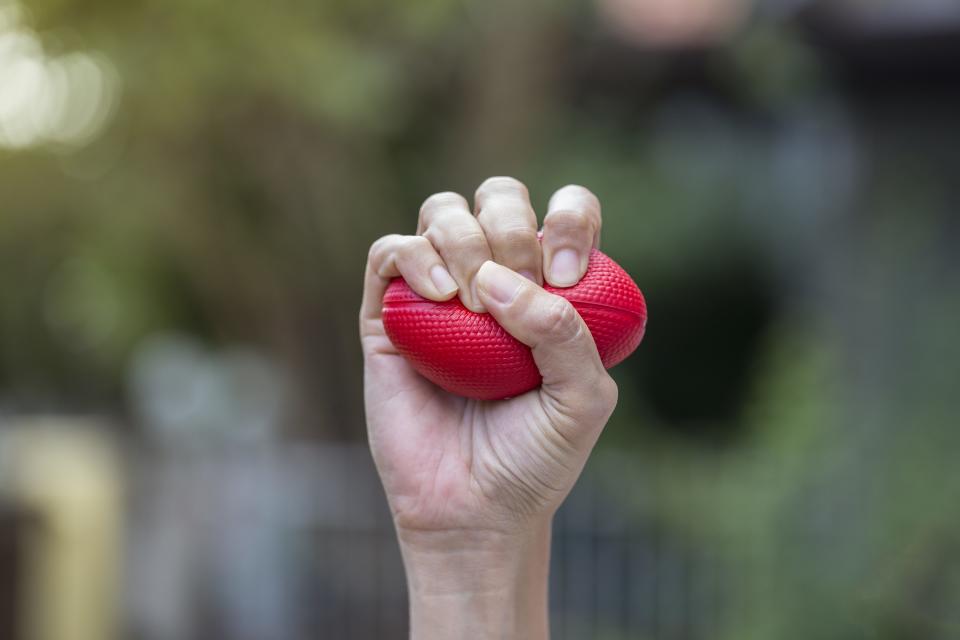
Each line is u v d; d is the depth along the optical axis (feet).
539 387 3.73
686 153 29.71
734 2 20.98
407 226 22.16
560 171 24.59
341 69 14.75
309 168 19.07
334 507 17.46
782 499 13.83
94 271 24.89
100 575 14.21
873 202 18.63
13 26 13.97
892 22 16.63
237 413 26.55
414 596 3.90
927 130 18.45
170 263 24.31
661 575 17.63
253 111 17.30
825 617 13.20
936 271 17.74
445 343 3.54
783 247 28.73
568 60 22.84
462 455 3.90
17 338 36.58
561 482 3.72
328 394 22.16
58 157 17.34
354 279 21.66
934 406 15.66
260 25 13.98
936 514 13.21
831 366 15.26
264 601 16.83
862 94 18.75
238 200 20.07
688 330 29.68
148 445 16.79
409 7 16.70
